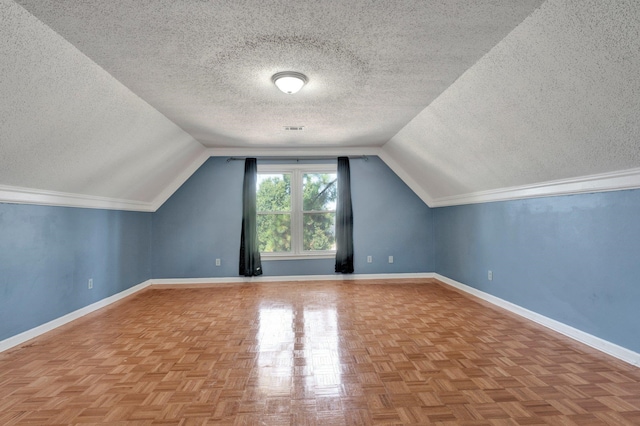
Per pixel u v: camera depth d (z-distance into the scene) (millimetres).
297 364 2400
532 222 3371
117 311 3840
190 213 5457
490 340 2816
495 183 3785
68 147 2867
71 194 3459
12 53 1880
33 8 1754
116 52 2287
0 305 2688
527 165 3104
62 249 3420
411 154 4828
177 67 2553
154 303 4199
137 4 1795
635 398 1901
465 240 4691
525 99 2463
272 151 5543
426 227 5719
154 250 5406
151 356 2562
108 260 4227
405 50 2352
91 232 3902
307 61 2516
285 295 4559
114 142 3324
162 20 1951
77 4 1765
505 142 3055
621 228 2436
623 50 1687
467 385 2072
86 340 2912
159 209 5426
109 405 1887
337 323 3322
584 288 2754
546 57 2051
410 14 1932
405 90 3064
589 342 2691
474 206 4461
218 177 5500
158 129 3799
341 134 4676
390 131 4520
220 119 3877
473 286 4500
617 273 2467
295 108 3553
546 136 2621
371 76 2777
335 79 2838
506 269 3795
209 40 2189
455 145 3738
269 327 3223
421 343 2770
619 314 2451
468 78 2713
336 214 5555
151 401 1928
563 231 2975
